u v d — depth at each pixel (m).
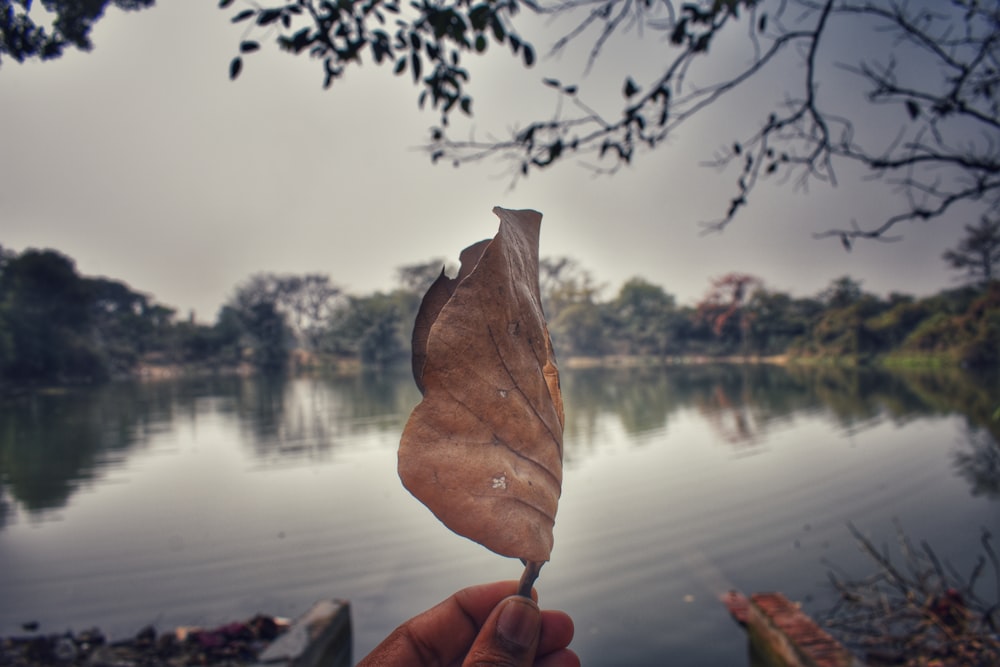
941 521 11.78
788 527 12.08
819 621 7.39
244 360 85.38
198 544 12.36
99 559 11.57
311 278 92.38
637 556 10.84
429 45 4.30
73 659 6.61
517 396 0.47
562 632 0.85
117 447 26.66
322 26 3.96
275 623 7.56
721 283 81.50
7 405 44.78
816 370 60.25
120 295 83.50
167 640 7.08
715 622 8.19
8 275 54.53
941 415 26.55
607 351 88.25
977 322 53.72
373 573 10.41
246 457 23.05
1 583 10.25
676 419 29.42
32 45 4.49
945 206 4.39
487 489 0.42
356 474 19.14
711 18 4.30
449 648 0.95
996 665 5.58
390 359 85.31
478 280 0.49
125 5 4.79
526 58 4.37
